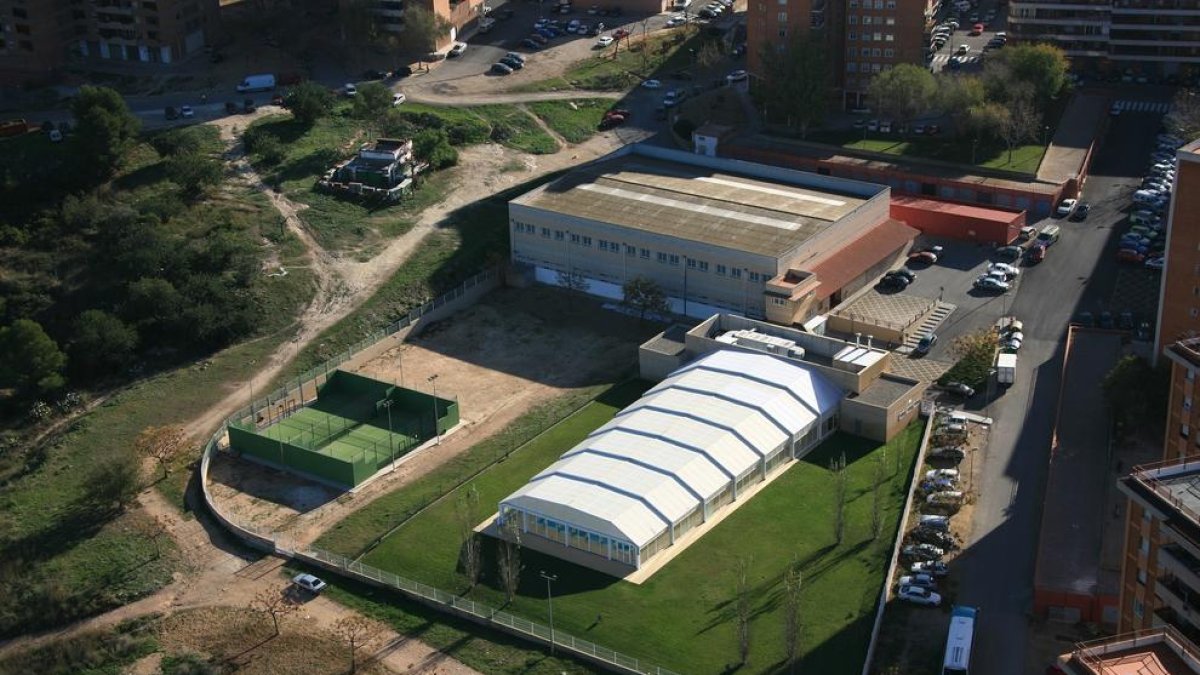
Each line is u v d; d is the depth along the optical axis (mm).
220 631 188250
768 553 194500
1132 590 148000
